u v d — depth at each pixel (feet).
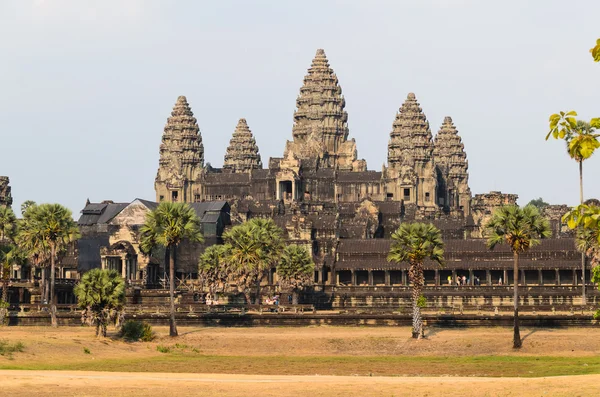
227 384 504.43
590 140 249.14
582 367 623.77
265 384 505.25
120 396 462.19
